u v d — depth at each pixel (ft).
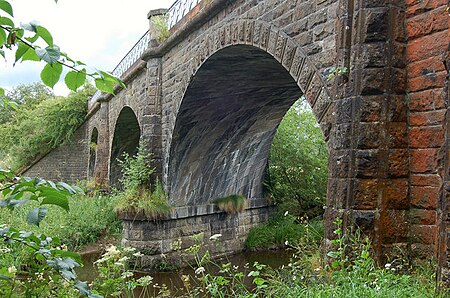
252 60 28.45
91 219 45.19
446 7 12.36
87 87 91.97
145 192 37.73
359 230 12.85
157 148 38.19
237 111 38.04
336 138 14.20
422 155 12.81
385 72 13.30
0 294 7.06
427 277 11.04
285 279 13.91
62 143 93.61
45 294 7.48
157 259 35.76
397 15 13.50
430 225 12.48
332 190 14.12
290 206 51.11
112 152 64.75
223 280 13.66
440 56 12.45
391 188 13.01
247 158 45.65
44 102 100.78
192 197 40.75
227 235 42.32
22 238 6.08
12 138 109.50
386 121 13.17
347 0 14.38
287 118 56.29
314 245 18.35
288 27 19.69
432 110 12.62
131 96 48.06
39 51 4.37
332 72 14.89
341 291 9.86
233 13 24.85
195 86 32.40
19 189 5.06
